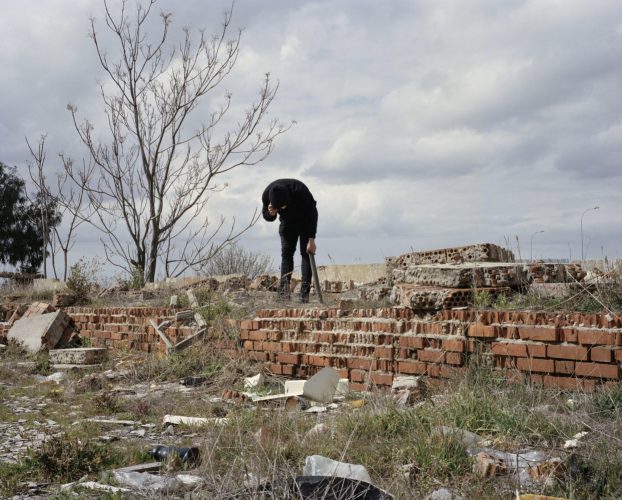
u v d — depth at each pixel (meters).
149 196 20.64
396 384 7.15
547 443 4.80
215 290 13.66
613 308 7.00
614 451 4.45
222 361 9.80
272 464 4.47
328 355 8.62
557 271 8.36
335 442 5.07
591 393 5.93
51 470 4.96
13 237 41.56
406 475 4.30
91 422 6.64
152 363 9.95
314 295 12.38
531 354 6.68
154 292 15.09
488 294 7.74
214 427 5.79
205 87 20.94
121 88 20.66
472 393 5.65
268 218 11.23
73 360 11.12
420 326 7.66
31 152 23.88
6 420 6.89
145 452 5.38
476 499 3.92
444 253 10.24
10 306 15.38
